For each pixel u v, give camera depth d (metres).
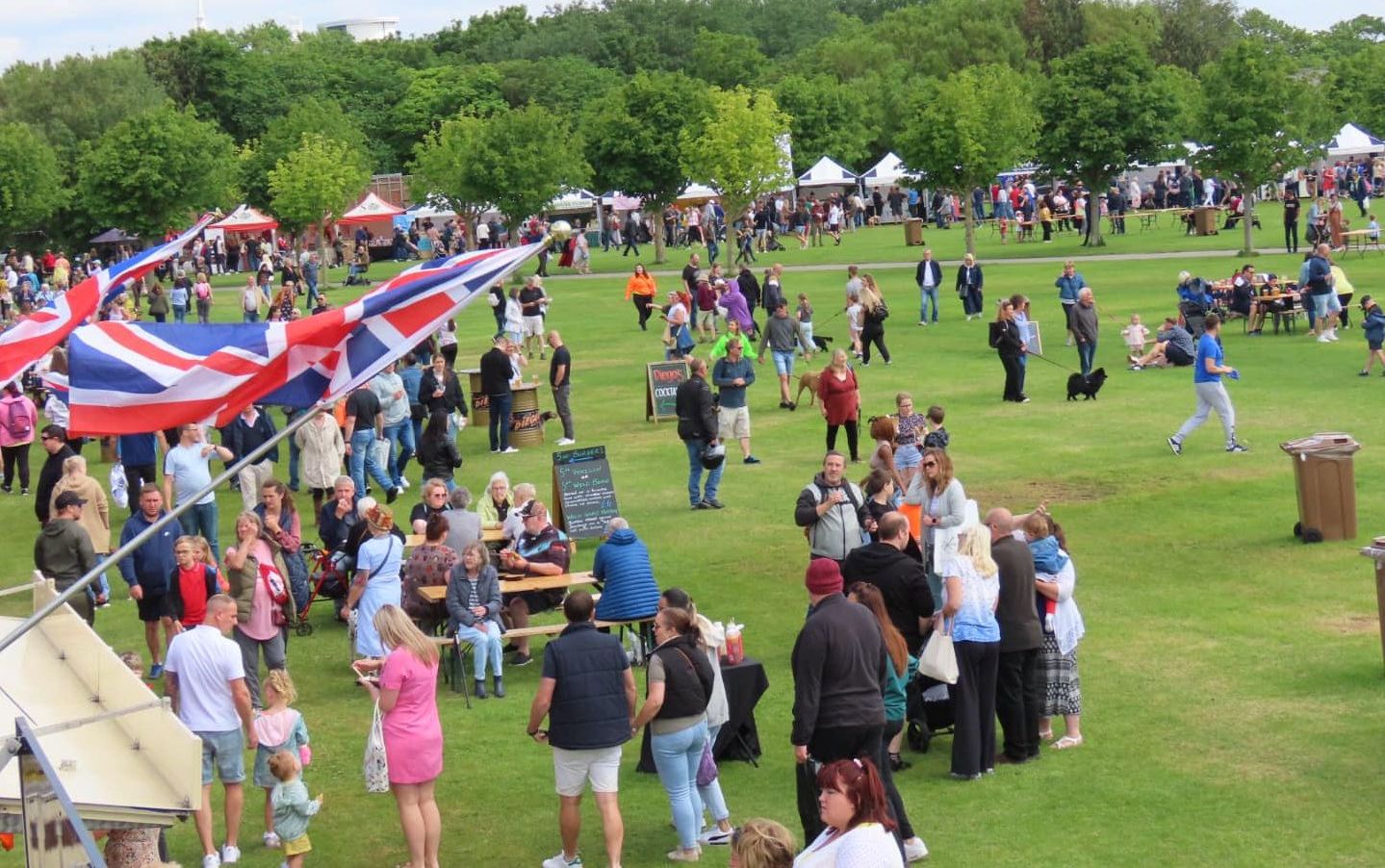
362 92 126.06
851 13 185.25
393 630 10.49
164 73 121.06
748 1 172.75
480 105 121.00
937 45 122.81
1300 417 26.08
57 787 7.14
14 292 60.25
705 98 67.81
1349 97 86.94
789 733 13.30
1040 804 11.31
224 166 73.56
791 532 20.47
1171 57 134.62
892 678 11.26
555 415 30.19
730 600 17.50
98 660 9.12
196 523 18.53
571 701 10.48
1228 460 23.23
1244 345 33.84
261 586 14.05
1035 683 12.09
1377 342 29.66
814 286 51.09
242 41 138.75
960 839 10.76
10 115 98.75
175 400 10.45
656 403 29.05
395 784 10.46
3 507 25.27
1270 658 14.39
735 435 24.97
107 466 27.97
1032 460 23.97
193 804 8.16
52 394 27.81
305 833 10.98
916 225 64.88
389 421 24.06
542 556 16.58
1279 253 51.28
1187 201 70.56
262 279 55.84
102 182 70.25
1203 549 18.56
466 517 16.45
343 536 17.92
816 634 9.98
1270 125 50.50
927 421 22.59
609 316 46.47
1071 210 69.25
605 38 149.75
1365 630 15.06
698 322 41.62
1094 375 28.77
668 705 10.62
